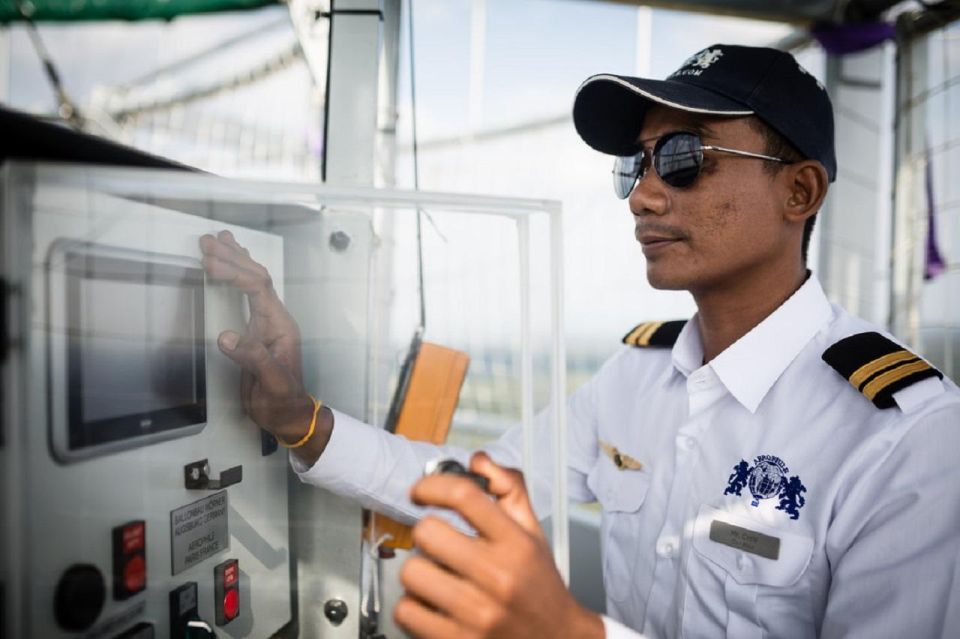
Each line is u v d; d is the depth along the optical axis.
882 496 0.88
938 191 1.90
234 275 0.85
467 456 0.83
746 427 1.07
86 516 0.65
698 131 1.02
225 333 0.86
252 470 0.91
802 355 1.09
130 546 0.70
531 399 0.77
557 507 0.72
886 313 2.05
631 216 1.12
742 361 1.08
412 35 1.36
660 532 1.15
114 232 0.66
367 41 1.24
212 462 0.83
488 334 0.79
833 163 1.10
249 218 0.86
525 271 0.76
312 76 1.46
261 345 0.89
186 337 0.78
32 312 0.59
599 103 1.13
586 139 1.19
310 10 1.41
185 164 0.81
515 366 0.78
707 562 1.04
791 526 0.97
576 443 1.45
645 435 1.27
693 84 1.04
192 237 0.78
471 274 0.79
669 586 1.11
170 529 0.76
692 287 1.08
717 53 1.08
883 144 2.02
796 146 1.01
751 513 1.02
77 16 2.10
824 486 0.96
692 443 1.14
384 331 0.96
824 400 1.03
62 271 0.61
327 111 1.25
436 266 0.91
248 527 0.90
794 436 1.02
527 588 0.56
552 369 0.74
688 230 1.03
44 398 0.60
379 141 1.32
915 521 0.83
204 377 0.82
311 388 0.97
